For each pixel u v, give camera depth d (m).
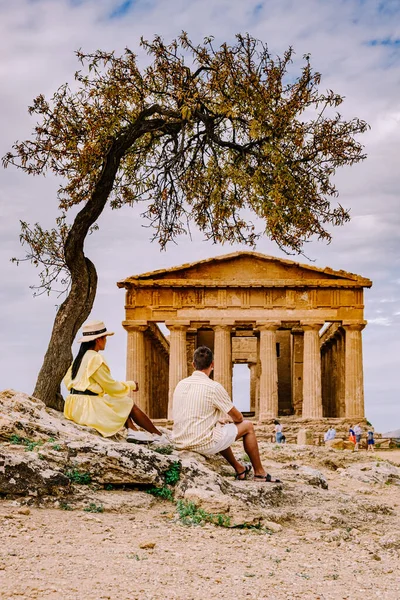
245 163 21.03
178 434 12.48
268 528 10.88
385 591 8.15
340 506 12.67
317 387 58.91
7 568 7.83
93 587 7.42
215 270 60.28
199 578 8.04
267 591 7.77
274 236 20.58
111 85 19.77
